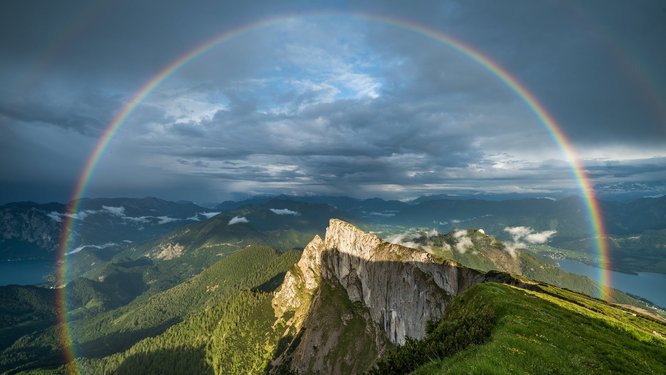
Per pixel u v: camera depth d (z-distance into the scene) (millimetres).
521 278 143000
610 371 31562
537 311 50344
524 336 36125
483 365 26594
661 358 41594
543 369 27891
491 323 42625
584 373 29250
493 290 62312
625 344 44469
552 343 35906
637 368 34375
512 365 27109
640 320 92875
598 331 49844
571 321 51812
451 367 27391
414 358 34656
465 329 39188
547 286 134875
